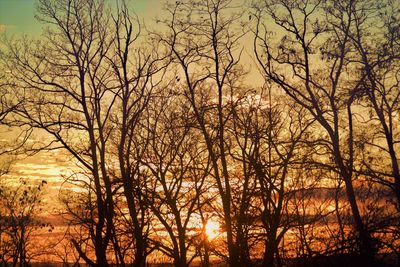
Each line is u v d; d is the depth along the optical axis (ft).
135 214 91.09
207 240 91.35
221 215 90.68
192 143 100.32
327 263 65.41
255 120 91.50
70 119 103.86
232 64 95.81
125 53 98.89
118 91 101.04
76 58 104.88
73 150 99.91
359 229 63.93
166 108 100.58
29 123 100.32
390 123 105.60
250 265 82.33
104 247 91.15
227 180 86.58
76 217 94.27
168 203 94.68
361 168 84.02
